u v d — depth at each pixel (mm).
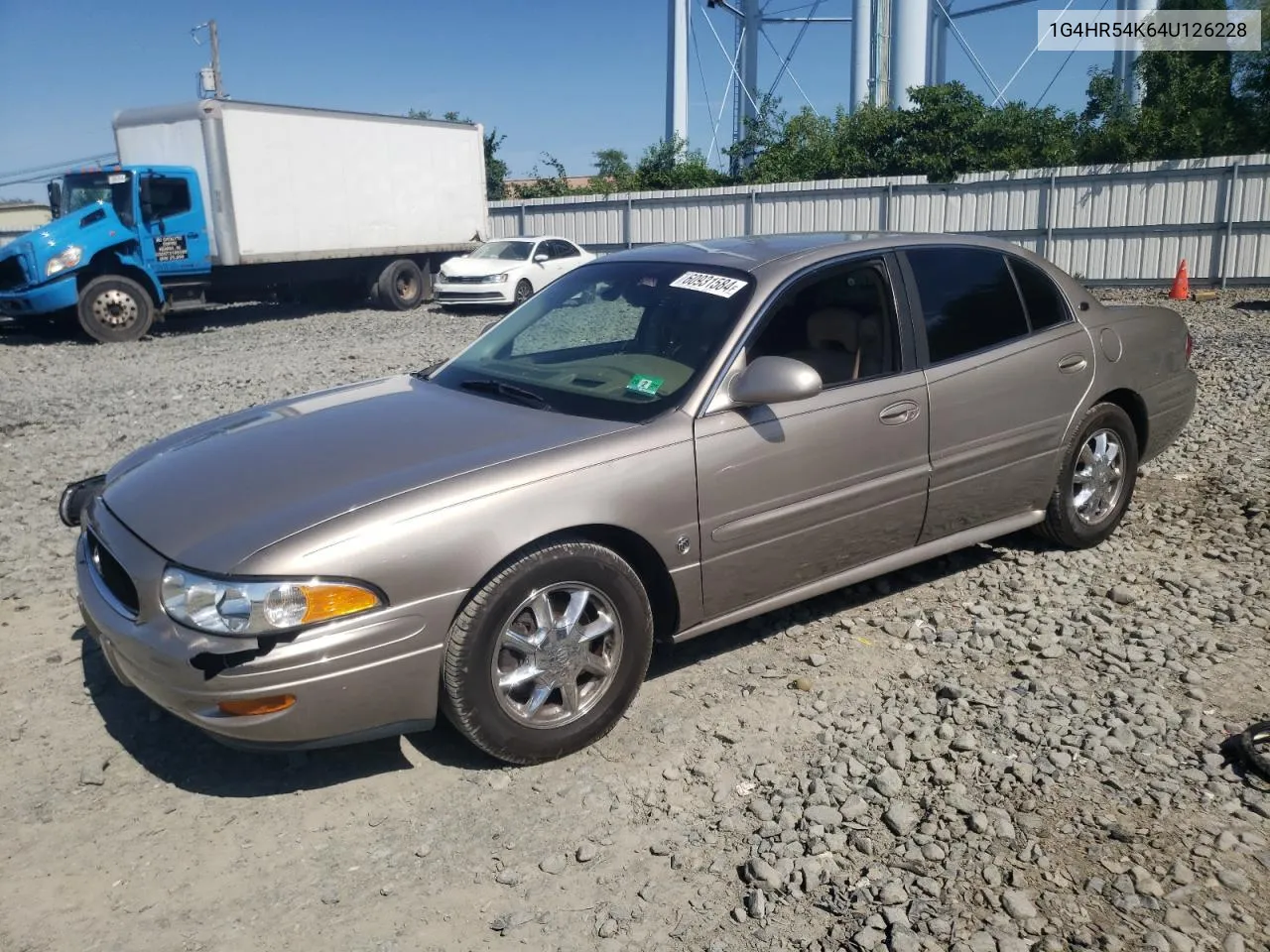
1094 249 21094
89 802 3314
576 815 3199
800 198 24266
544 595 3363
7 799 3336
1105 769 3354
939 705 3799
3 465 7902
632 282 4492
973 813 3119
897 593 4848
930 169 26500
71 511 4078
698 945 2652
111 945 2686
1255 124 23859
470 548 3178
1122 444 5285
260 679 2969
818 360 4086
